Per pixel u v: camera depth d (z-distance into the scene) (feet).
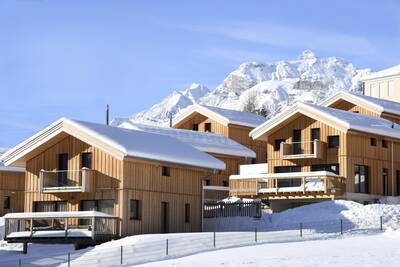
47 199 147.02
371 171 177.99
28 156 149.59
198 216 153.79
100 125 148.56
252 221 152.05
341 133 174.40
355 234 132.57
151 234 135.54
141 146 142.72
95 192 140.87
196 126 231.50
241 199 174.29
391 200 176.86
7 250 140.87
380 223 140.67
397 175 185.26
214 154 194.90
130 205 138.72
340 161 173.78
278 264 98.43
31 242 134.62
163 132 196.75
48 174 144.87
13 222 136.87
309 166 179.73
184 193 150.92
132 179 139.23
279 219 150.41
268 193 173.17
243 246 121.19
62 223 135.54
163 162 143.13
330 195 166.61
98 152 141.59
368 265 95.25
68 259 119.03
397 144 186.39
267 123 184.75
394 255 104.01
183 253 117.80
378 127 179.83
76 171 143.02
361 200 174.40
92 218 130.72
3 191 207.82
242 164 207.31
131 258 118.32
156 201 143.95
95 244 132.26
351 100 206.49
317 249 112.57
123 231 136.46
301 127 181.57
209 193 177.78
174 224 147.43
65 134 145.59
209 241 127.24
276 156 185.57
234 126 224.53
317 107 178.50
